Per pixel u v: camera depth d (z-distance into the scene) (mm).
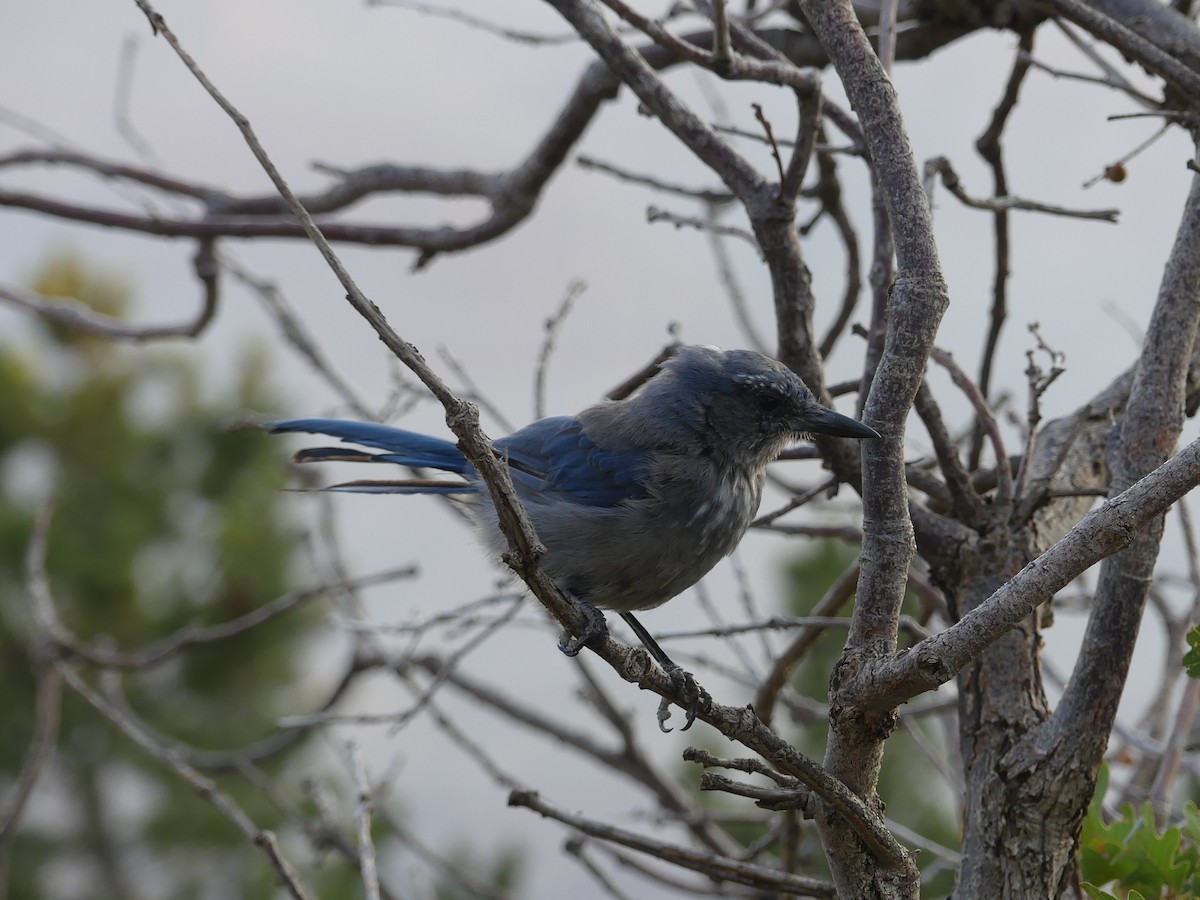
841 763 6625
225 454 26234
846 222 11570
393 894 11430
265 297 13953
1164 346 7309
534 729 13453
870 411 6938
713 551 9875
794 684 15906
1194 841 7797
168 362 27016
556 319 11562
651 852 8023
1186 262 7348
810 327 9516
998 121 10625
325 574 14742
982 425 8984
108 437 26219
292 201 5773
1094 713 7027
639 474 9602
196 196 15258
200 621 24234
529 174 12875
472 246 13328
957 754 10539
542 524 9711
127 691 24609
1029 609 5855
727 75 8578
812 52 11805
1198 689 8812
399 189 14180
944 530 8453
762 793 6570
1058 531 8781
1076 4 8727
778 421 9578
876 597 6703
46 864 24281
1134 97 9219
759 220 9203
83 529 25547
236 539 25266
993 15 10789
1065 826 7148
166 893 24422
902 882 6684
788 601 16703
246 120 5781
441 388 5992
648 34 8562
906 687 6215
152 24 5855
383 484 10703
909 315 6941
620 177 11625
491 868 20016
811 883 7734
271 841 8688
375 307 5848
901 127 7309
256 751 14445
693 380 9766
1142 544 6949
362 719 10867
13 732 24078
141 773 24641
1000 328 10906
